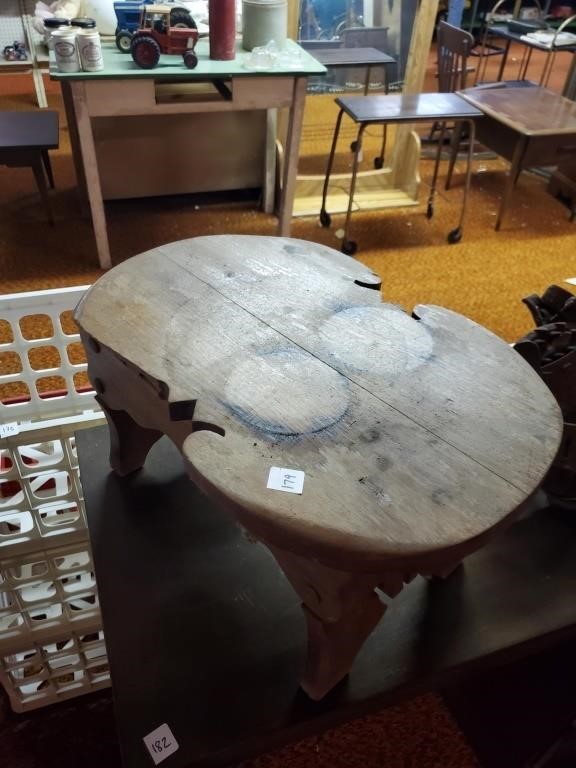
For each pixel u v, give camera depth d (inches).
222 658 41.0
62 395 66.7
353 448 32.6
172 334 39.3
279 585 45.3
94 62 85.1
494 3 206.1
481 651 41.8
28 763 54.7
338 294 43.9
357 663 40.9
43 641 54.9
